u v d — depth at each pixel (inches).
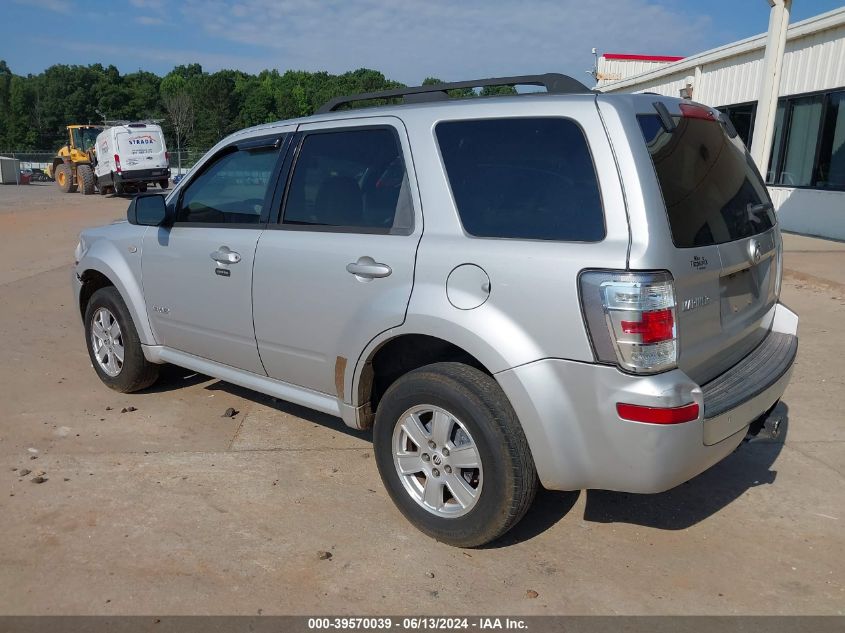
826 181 491.2
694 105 129.0
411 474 132.7
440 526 126.6
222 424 182.5
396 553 126.0
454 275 118.9
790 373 134.0
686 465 106.3
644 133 110.4
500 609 111.5
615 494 148.9
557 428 110.1
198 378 218.8
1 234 564.7
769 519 138.9
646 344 102.1
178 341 179.6
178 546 127.0
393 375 143.3
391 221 131.5
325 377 145.5
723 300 120.9
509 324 112.5
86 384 212.5
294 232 146.9
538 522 137.5
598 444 108.0
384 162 134.9
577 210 110.0
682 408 103.2
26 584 116.2
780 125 538.6
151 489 147.8
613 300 102.7
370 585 116.9
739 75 591.8
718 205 122.5
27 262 430.9
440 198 124.7
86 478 152.3
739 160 138.9
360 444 171.2
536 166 115.6
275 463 160.7
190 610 110.3
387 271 127.6
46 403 196.4
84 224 643.5
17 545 126.8
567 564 123.6
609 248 105.0
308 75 4446.4
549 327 109.0
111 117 3878.0
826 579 119.9
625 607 112.4
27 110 3710.6
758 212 137.9
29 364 231.6
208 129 3257.9
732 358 129.1
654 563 124.3
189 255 168.1
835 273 354.0
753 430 129.4
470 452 120.7
